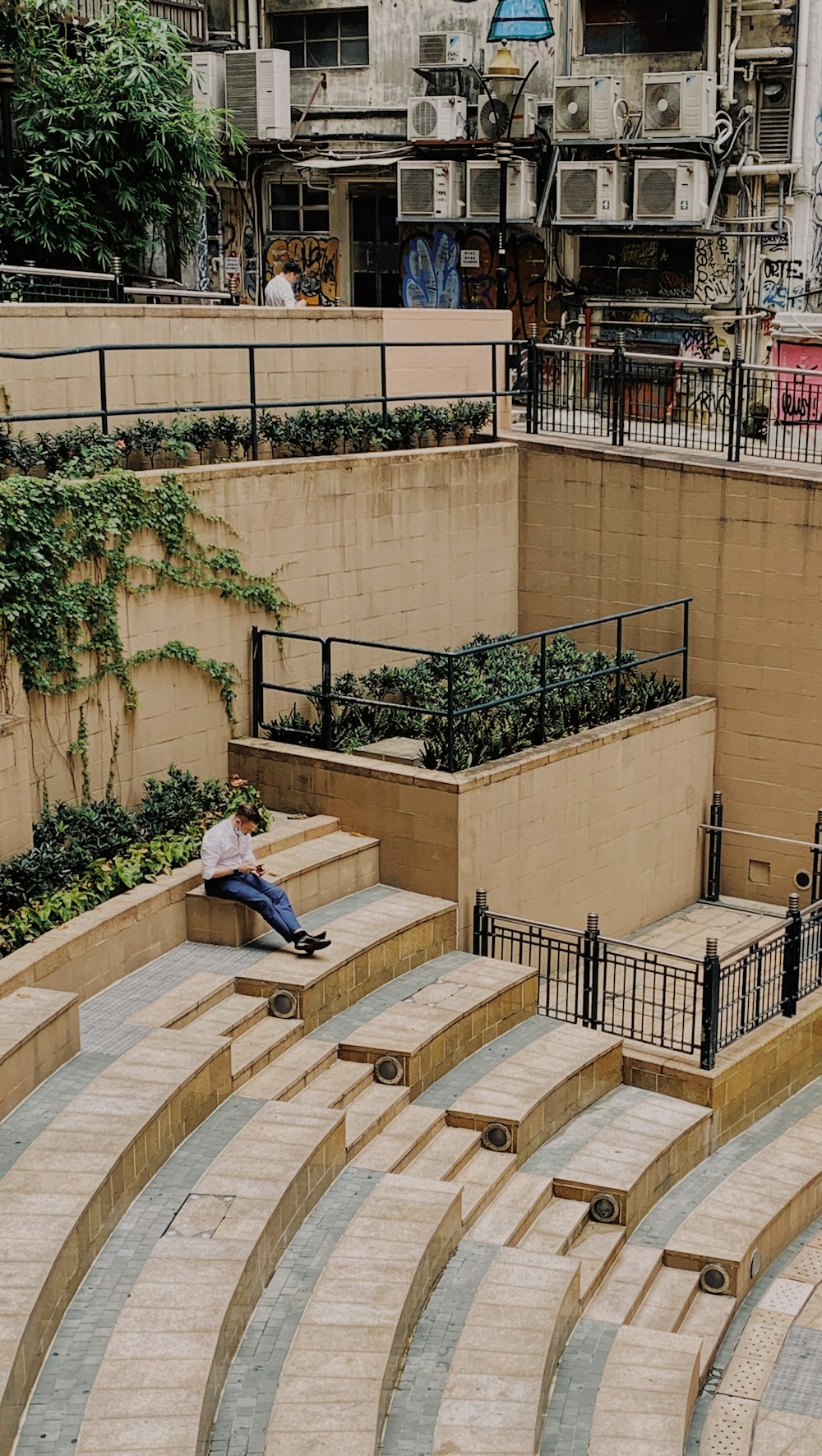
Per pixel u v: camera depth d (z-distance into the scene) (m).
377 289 25.33
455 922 14.51
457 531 17.53
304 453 16.50
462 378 18.55
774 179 21.78
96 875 12.83
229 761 15.48
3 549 12.93
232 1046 12.04
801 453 17.97
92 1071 10.65
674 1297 11.34
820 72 21.27
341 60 24.55
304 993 12.50
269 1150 10.38
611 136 22.08
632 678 17.69
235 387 16.22
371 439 16.98
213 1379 8.24
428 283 24.61
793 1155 13.30
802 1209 12.77
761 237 22.00
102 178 20.64
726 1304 11.47
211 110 21.62
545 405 19.09
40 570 13.19
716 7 21.42
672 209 21.77
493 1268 10.24
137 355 15.23
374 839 14.84
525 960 15.36
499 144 21.75
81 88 20.38
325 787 15.02
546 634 15.33
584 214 22.45
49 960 11.61
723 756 17.62
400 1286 9.42
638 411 22.48
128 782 14.37
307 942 13.02
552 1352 9.62
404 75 24.09
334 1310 9.16
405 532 16.89
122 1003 12.05
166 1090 10.30
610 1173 12.01
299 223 25.55
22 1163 9.30
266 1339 8.96
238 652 15.34
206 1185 9.90
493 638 18.19
